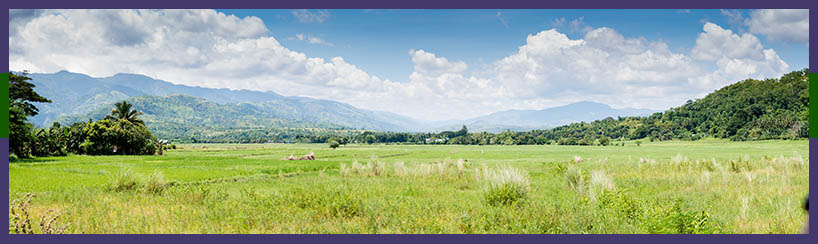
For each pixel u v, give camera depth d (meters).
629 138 169.12
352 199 10.93
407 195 14.82
